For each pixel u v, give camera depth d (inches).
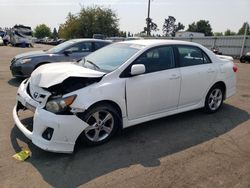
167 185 119.0
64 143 135.7
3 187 114.4
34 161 136.0
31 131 153.6
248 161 142.1
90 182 120.0
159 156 145.5
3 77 365.4
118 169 131.1
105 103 150.7
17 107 172.4
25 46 1501.0
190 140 167.2
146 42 182.9
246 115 219.3
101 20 1790.1
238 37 1123.9
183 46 193.2
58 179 121.5
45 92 145.2
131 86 158.1
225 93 225.6
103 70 161.3
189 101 196.7
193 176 126.6
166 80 174.9
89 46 350.6
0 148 147.7
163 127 187.0
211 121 202.1
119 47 186.7
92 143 151.6
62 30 1952.5
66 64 181.9
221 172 130.6
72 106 135.9
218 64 215.6
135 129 181.9
